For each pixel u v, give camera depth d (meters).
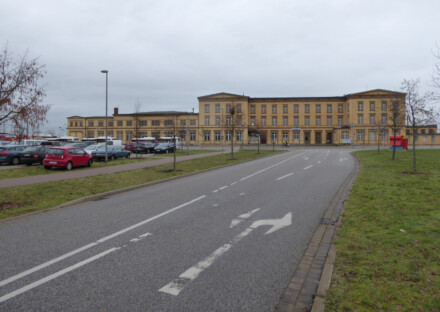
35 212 7.78
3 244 5.39
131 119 85.69
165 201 9.26
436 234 5.39
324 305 3.22
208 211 7.89
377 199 8.48
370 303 3.22
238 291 3.71
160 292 3.69
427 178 12.17
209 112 78.31
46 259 4.71
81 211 8.00
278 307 3.36
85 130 90.62
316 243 5.39
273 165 21.52
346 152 38.53
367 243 5.07
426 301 3.23
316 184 12.38
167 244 5.39
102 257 4.79
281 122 78.44
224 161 24.56
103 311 3.28
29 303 3.45
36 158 22.36
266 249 5.14
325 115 77.31
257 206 8.45
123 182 13.04
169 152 40.38
